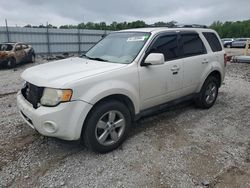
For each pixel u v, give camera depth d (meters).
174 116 4.88
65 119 2.96
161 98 4.13
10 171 3.04
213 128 4.32
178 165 3.16
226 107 5.52
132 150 3.53
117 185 2.79
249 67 12.45
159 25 5.01
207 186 2.76
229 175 2.97
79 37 28.39
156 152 3.48
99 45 4.57
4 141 3.80
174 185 2.78
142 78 3.69
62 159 3.31
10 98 6.49
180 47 4.44
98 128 3.30
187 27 4.82
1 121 4.64
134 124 4.46
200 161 3.26
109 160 3.28
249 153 3.47
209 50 5.09
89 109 3.08
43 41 25.89
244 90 7.27
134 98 3.62
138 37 4.08
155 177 2.93
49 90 2.98
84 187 2.76
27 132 4.12
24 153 3.46
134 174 2.98
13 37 24.02
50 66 3.71
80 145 3.67
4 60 13.62
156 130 4.21
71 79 3.02
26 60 16.58
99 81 3.19
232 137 3.98
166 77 4.08
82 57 4.36
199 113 5.07
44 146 3.65
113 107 3.36
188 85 4.62
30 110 3.11
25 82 3.56
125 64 3.61
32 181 2.86
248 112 5.19
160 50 4.04
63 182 2.84
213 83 5.32
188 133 4.10
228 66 13.01
